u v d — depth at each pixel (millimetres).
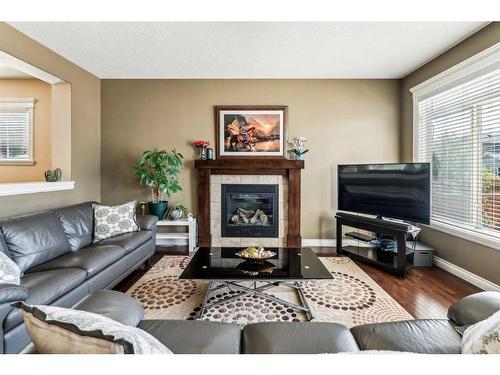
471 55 2701
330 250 3814
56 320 681
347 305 2227
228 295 2391
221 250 2699
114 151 4070
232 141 4027
